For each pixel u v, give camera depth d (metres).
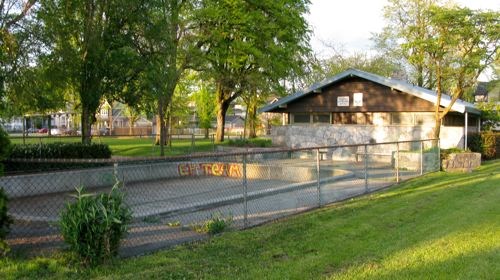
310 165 17.58
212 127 62.12
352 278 5.09
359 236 6.95
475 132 22.58
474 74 17.66
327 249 6.23
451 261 5.67
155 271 5.19
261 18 27.84
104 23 16.36
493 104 25.48
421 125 21.77
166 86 18.83
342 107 23.75
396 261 5.69
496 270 5.34
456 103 20.55
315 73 41.44
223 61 28.23
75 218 5.18
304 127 24.95
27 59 14.30
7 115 15.27
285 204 9.64
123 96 17.80
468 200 9.93
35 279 4.82
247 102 37.09
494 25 16.44
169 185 12.66
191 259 5.69
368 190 11.48
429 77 32.12
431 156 16.52
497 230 7.22
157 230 7.15
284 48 30.19
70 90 17.94
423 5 25.56
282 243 6.51
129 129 62.88
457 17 16.55
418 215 8.45
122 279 4.90
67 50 14.91
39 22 14.55
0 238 5.41
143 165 10.90
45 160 6.40
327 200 10.14
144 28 17.22
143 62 17.30
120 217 5.40
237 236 6.81
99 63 16.22
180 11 25.19
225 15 26.41
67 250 5.69
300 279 5.06
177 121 52.78
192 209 8.84
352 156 22.98
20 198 10.55
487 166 18.41
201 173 14.73
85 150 14.85
